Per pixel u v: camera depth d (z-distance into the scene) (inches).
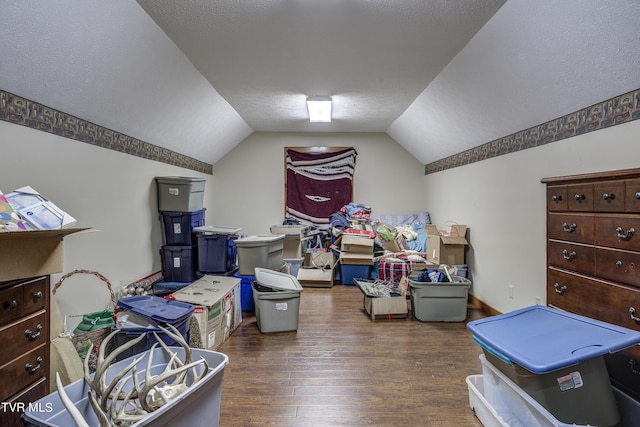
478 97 116.3
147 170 128.6
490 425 65.0
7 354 48.6
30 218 54.0
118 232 109.6
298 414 71.9
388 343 107.5
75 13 66.6
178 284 132.5
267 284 116.6
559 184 88.2
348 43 98.3
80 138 90.8
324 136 219.1
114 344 78.7
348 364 93.6
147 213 128.5
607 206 72.3
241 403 75.6
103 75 85.7
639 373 61.1
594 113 80.3
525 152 109.2
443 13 82.1
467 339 110.7
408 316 133.0
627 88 70.6
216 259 139.3
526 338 61.4
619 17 60.4
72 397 49.7
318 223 216.5
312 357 97.7
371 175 220.5
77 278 91.2
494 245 130.6
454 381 84.9
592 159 81.0
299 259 183.9
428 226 180.7
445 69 116.3
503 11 79.8
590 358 53.5
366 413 72.3
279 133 218.5
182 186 135.2
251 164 217.9
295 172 217.0
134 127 115.4
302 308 143.3
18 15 58.2
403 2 78.0
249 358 97.0
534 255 105.1
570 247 83.8
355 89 137.7
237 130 195.9
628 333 56.1
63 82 77.3
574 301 82.3
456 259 152.9
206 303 97.4
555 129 94.3
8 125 68.7
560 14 69.3
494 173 130.0
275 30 90.6
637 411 58.6
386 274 163.8
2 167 67.9
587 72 75.1
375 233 190.2
